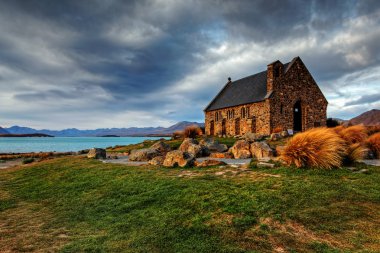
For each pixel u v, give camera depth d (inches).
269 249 215.6
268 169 457.7
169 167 560.4
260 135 1221.1
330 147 442.6
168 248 226.4
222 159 671.8
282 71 1505.9
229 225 259.1
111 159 853.2
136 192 398.3
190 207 313.4
